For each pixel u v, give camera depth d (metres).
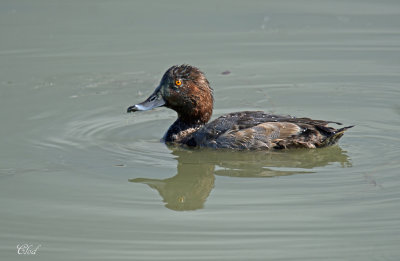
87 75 17.17
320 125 11.79
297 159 11.69
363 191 10.20
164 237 9.06
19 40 19.23
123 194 10.52
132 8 21.91
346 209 9.65
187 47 18.88
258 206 9.87
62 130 13.70
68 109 15.00
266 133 11.92
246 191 10.41
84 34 19.72
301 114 14.44
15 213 9.84
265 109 14.87
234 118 12.44
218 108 15.10
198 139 12.59
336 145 12.19
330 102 15.15
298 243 8.78
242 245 8.77
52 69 17.55
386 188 10.25
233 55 18.42
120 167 11.63
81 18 20.98
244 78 16.94
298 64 17.77
